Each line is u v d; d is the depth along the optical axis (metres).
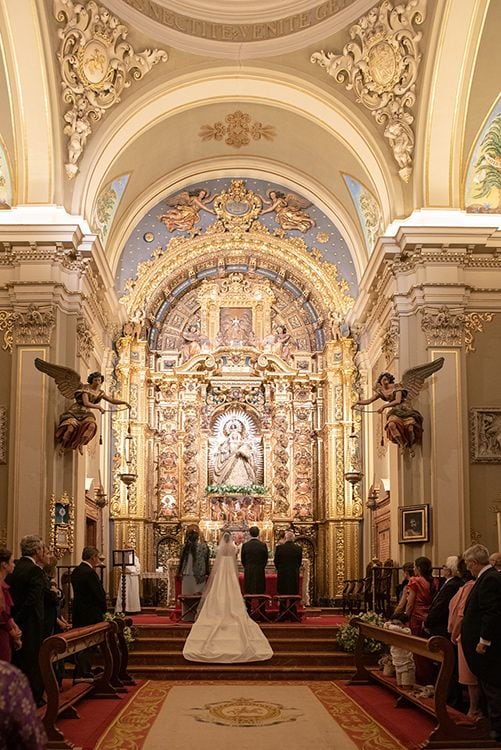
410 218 16.75
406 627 11.21
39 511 15.27
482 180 17.12
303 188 21.53
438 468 15.62
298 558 16.06
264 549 15.97
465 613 8.29
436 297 16.17
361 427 21.75
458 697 9.81
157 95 17.34
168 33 16.58
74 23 15.80
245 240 22.41
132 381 21.66
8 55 15.59
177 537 21.66
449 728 8.07
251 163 21.23
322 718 9.52
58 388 15.53
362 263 20.98
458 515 15.48
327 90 17.33
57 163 16.48
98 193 17.77
